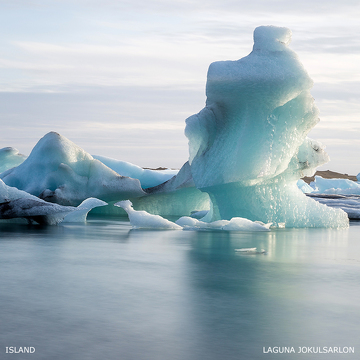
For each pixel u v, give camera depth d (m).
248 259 5.71
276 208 11.99
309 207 12.22
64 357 2.41
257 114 11.80
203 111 12.55
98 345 2.58
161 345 2.59
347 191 30.41
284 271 4.85
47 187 16.23
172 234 9.16
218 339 2.70
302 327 2.93
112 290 3.85
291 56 12.04
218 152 12.32
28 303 3.42
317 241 8.20
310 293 3.83
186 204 18.38
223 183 11.84
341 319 3.11
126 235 8.76
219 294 3.76
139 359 2.40
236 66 12.02
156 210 18.31
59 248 6.54
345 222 12.48
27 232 8.92
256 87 11.73
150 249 6.59
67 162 16.48
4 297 3.59
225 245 7.24
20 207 10.70
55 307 3.31
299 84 11.56
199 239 8.16
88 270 4.75
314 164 12.20
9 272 4.61
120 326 2.90
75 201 16.20
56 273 4.57
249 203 12.00
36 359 2.38
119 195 16.61
